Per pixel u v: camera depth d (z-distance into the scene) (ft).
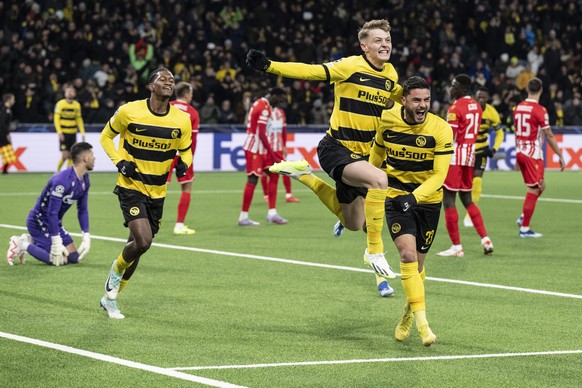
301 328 35.65
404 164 33.37
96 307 39.01
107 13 128.26
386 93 36.17
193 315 37.73
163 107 37.24
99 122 115.65
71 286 43.39
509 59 141.18
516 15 142.92
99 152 115.03
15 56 119.03
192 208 78.89
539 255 55.16
